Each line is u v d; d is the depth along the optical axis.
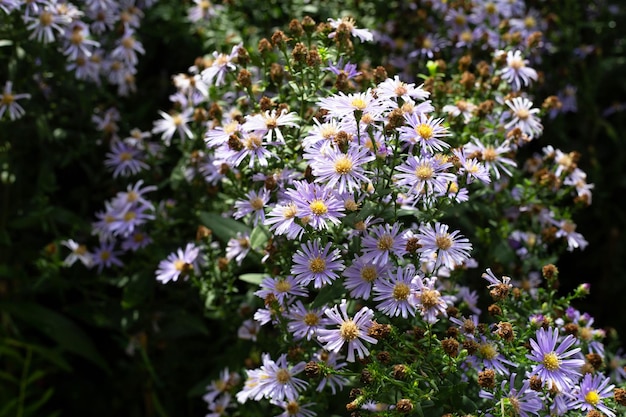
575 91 0.95
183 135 0.78
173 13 0.92
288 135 0.65
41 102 0.83
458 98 0.72
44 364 0.89
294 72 0.67
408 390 0.57
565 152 0.94
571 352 0.58
